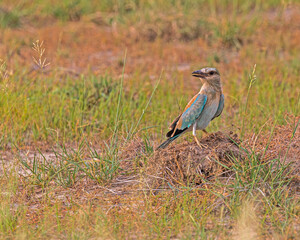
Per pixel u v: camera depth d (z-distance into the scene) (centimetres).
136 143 1180
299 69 1911
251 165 994
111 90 1609
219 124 1367
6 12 2720
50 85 1667
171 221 868
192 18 2544
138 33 2464
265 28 2511
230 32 2322
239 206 890
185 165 1020
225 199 923
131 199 965
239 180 947
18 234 824
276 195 930
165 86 1742
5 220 876
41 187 1048
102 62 2059
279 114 1330
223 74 1914
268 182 969
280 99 1516
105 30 2612
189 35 2439
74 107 1476
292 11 2752
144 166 1033
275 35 2397
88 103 1542
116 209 922
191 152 1029
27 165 1096
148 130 1320
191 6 2803
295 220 856
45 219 875
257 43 2316
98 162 1107
